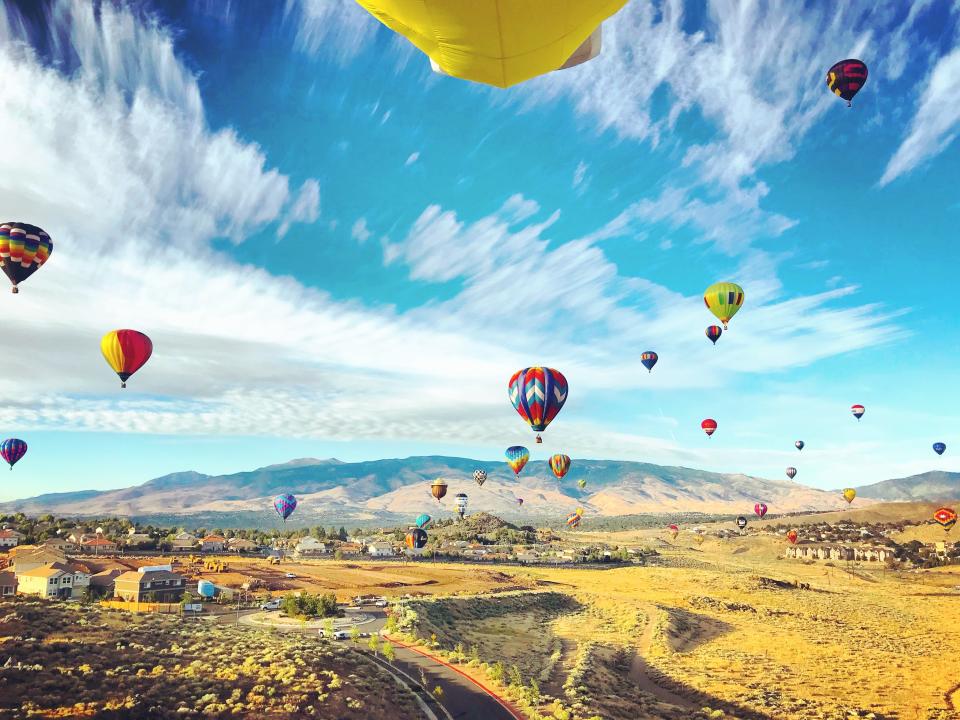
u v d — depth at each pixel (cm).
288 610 6969
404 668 4588
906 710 4912
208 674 3600
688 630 8112
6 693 2911
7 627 3941
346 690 3662
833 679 5766
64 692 3019
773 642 7431
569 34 599
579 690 4734
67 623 4275
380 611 7544
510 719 3716
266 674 3681
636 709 4547
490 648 6388
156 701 3083
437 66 672
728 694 5162
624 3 585
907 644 7388
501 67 645
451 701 3919
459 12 566
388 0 579
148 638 4219
